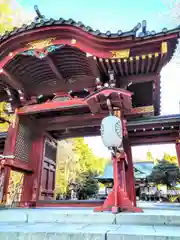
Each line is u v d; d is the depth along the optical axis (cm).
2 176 630
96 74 614
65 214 414
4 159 642
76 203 710
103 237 265
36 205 706
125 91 492
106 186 2045
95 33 535
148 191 2525
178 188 2195
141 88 707
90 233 270
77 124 775
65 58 642
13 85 685
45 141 821
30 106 723
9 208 623
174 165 2052
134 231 285
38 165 757
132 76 630
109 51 552
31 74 711
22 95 720
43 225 356
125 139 780
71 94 760
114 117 492
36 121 807
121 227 327
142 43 525
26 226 342
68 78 723
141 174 2533
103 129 484
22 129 739
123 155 550
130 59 554
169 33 499
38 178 741
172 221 362
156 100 725
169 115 711
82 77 712
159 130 783
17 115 723
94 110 579
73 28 554
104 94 501
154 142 837
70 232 277
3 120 803
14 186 1081
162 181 2067
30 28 576
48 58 613
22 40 597
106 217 388
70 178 2092
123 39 526
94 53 555
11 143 682
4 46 610
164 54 525
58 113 794
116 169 486
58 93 731
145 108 709
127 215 381
